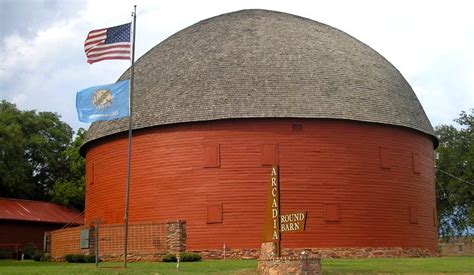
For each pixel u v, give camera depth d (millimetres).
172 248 31156
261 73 35031
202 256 32469
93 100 27562
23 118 60656
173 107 34750
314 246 32531
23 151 57156
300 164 33219
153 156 34938
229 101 33906
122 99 27312
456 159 61500
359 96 35156
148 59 39969
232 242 32562
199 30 39812
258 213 32719
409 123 36281
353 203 33594
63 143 62719
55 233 38312
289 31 38250
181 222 31359
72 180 59875
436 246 38250
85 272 23656
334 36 39594
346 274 22719
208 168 33531
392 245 34344
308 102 33844
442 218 66062
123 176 36219
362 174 34125
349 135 34219
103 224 34188
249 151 33281
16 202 52875
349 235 33156
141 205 34875
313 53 36625
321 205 33031
